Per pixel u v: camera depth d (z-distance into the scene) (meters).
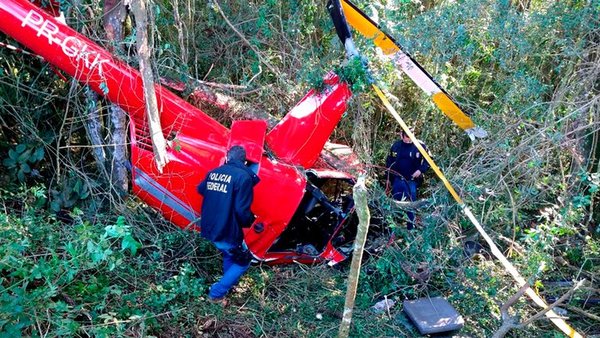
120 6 3.91
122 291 3.62
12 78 4.26
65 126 4.62
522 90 4.99
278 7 5.29
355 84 4.19
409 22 5.32
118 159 4.39
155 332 3.38
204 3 5.27
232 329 3.62
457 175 4.62
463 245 4.69
